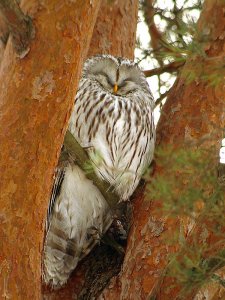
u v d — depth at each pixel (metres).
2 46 10.05
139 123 12.33
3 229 8.40
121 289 10.57
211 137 9.30
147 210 10.84
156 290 8.55
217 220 8.25
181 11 11.15
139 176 11.91
